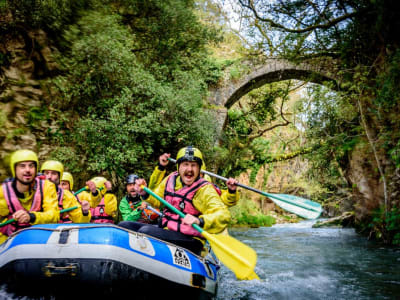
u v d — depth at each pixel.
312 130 12.77
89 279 2.50
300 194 22.62
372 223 10.38
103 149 7.97
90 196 5.46
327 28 9.76
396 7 7.84
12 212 3.31
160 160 3.90
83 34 7.33
